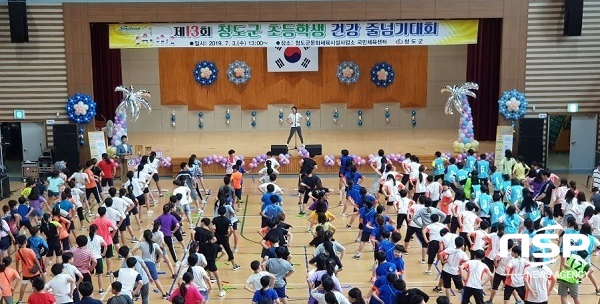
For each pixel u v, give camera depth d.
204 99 30.02
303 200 19.00
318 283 11.31
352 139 27.50
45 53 23.27
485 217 15.68
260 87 30.08
